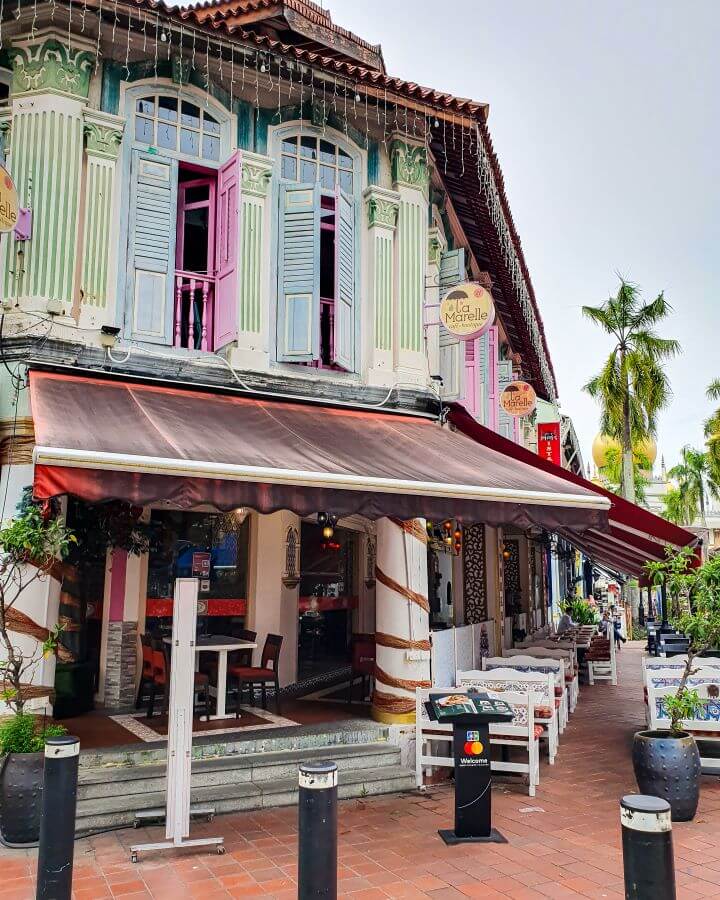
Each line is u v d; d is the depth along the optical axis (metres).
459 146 11.47
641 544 11.68
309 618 14.62
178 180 10.31
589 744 11.69
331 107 10.91
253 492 6.82
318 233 10.27
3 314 8.62
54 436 6.48
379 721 9.77
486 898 5.82
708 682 9.84
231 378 9.62
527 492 8.22
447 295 10.46
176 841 6.58
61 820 5.17
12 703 7.51
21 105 9.06
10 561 6.96
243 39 9.72
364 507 7.35
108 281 9.23
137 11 9.06
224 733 9.23
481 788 7.18
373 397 10.59
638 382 32.19
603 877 6.23
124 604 11.45
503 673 10.43
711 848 7.01
